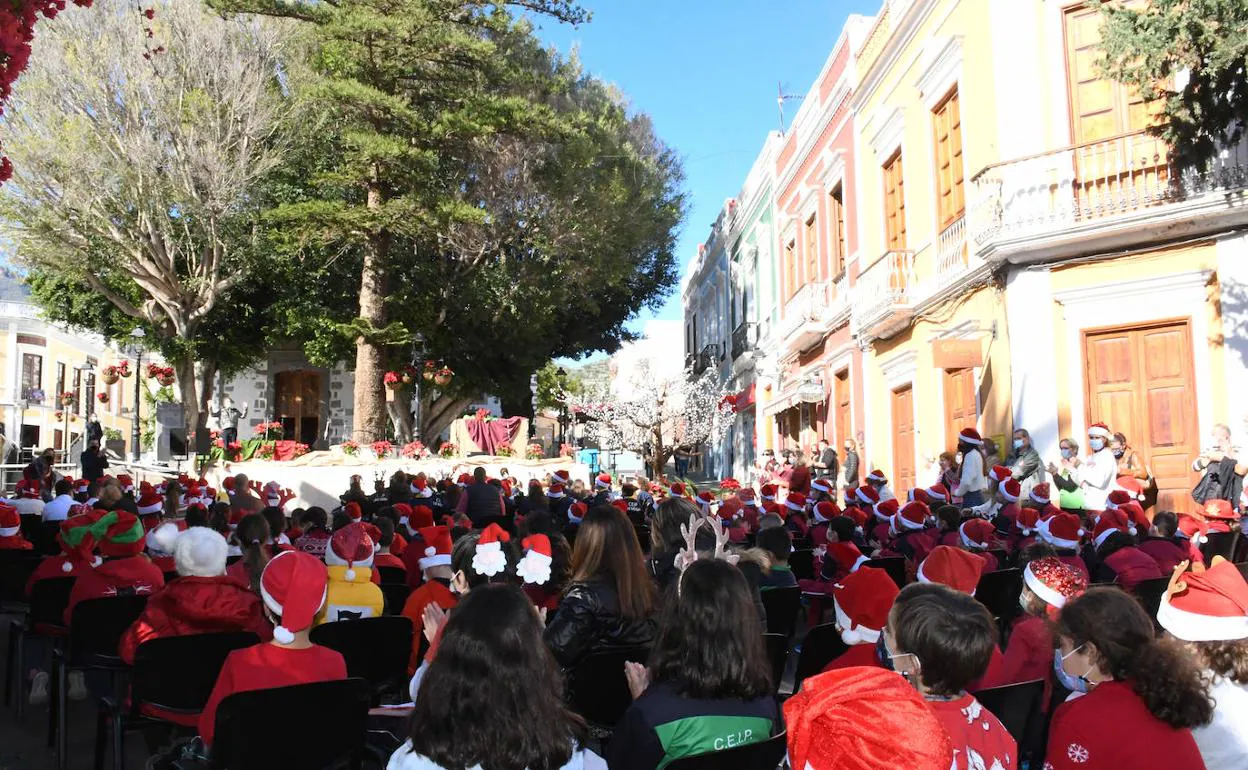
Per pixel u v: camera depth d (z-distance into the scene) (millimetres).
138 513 8242
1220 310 10555
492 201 23312
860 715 1816
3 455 25000
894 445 16359
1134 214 10891
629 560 4117
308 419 30906
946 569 4383
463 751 2289
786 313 23469
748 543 9195
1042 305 11789
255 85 20750
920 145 14875
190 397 22719
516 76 20562
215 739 3217
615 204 23641
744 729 2902
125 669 4848
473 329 25516
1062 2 11875
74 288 25188
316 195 23188
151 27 19844
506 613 2406
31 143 18828
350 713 3445
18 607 6863
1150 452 11094
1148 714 2465
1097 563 7125
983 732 2455
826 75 20031
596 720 4031
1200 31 9273
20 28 4582
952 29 13594
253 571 5504
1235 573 3078
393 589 6027
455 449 19938
